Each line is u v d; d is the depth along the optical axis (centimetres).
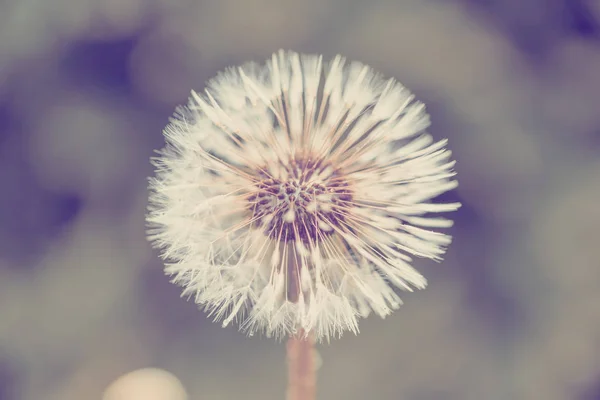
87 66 39
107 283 37
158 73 39
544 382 36
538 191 38
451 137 38
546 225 37
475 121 38
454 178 37
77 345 36
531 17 40
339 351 36
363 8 39
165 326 37
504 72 39
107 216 38
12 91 38
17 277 37
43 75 39
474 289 37
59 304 37
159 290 37
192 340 37
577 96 39
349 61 38
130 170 38
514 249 37
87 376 36
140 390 35
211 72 38
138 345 36
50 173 38
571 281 37
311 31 39
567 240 37
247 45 38
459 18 39
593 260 37
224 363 36
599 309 36
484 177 38
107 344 36
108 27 39
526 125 38
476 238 38
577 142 39
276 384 36
